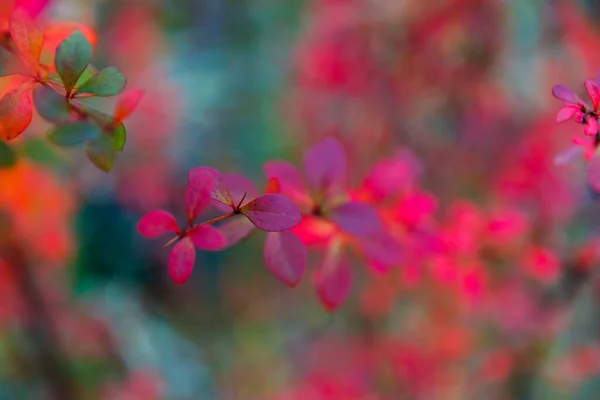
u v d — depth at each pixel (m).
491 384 1.10
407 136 1.28
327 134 1.35
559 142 1.01
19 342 1.11
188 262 0.50
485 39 1.19
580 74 1.06
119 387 1.24
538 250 0.79
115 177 1.36
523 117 1.13
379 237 0.58
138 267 1.43
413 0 1.25
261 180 1.43
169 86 1.46
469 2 1.18
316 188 0.58
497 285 1.02
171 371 1.34
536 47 1.13
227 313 1.45
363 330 1.27
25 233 1.02
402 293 1.22
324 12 1.38
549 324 1.02
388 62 1.31
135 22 1.37
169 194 1.43
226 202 0.50
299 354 1.32
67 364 1.15
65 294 1.24
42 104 0.52
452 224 0.74
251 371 1.34
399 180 0.60
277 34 1.54
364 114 1.34
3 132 0.51
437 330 1.16
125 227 1.40
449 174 1.20
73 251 1.29
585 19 1.11
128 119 1.39
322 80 1.38
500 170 1.12
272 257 0.53
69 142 0.52
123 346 1.32
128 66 1.37
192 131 1.50
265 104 1.52
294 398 1.22
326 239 0.58
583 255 0.82
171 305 1.46
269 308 1.43
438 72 1.25
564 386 1.06
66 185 1.17
